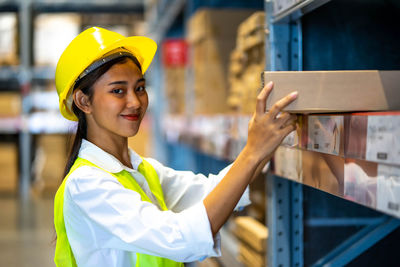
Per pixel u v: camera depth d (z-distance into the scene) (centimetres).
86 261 118
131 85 123
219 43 325
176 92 521
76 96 126
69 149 143
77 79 124
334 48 156
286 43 152
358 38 156
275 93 104
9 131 716
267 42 154
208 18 323
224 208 105
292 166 132
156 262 122
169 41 512
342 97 105
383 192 83
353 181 95
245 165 104
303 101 104
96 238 114
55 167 666
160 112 699
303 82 104
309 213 165
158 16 552
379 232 161
